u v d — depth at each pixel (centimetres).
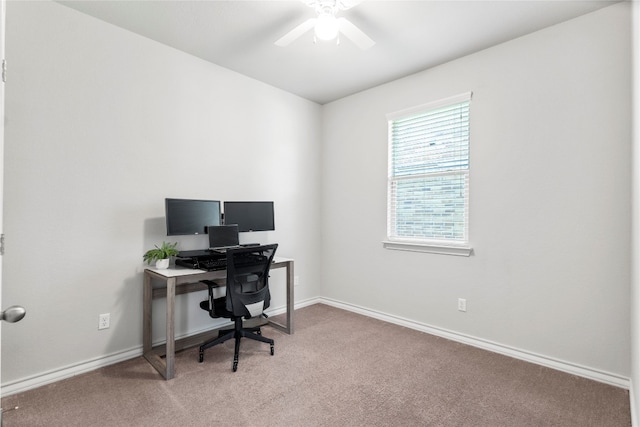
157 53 275
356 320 354
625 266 218
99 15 238
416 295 328
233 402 200
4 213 206
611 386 220
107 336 248
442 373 237
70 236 231
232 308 253
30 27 214
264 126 358
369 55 295
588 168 232
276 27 254
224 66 320
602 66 227
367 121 374
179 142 289
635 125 187
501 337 271
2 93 113
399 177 346
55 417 183
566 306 240
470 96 288
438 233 317
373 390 214
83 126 237
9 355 207
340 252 400
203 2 224
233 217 314
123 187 256
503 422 183
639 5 162
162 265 254
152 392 210
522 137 261
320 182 422
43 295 220
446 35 261
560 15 234
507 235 269
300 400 202
